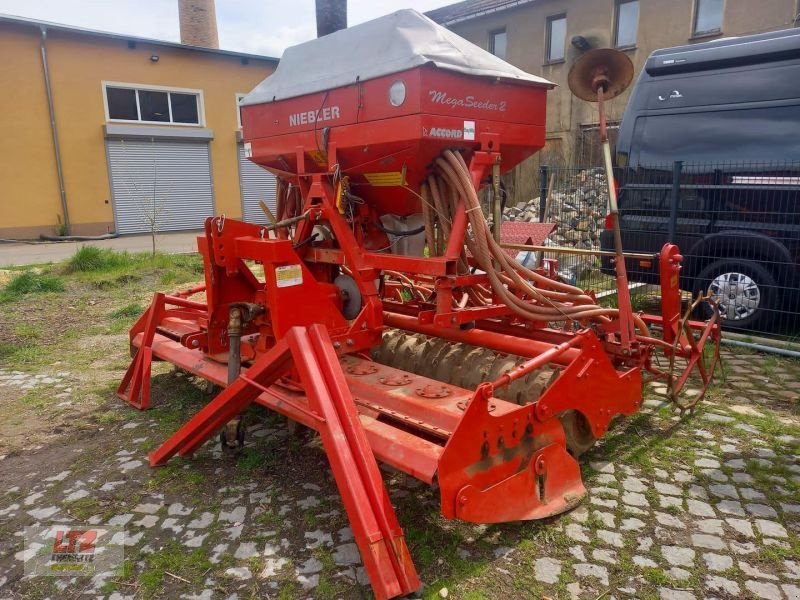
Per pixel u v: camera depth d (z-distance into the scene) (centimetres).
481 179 374
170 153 1928
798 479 343
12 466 377
